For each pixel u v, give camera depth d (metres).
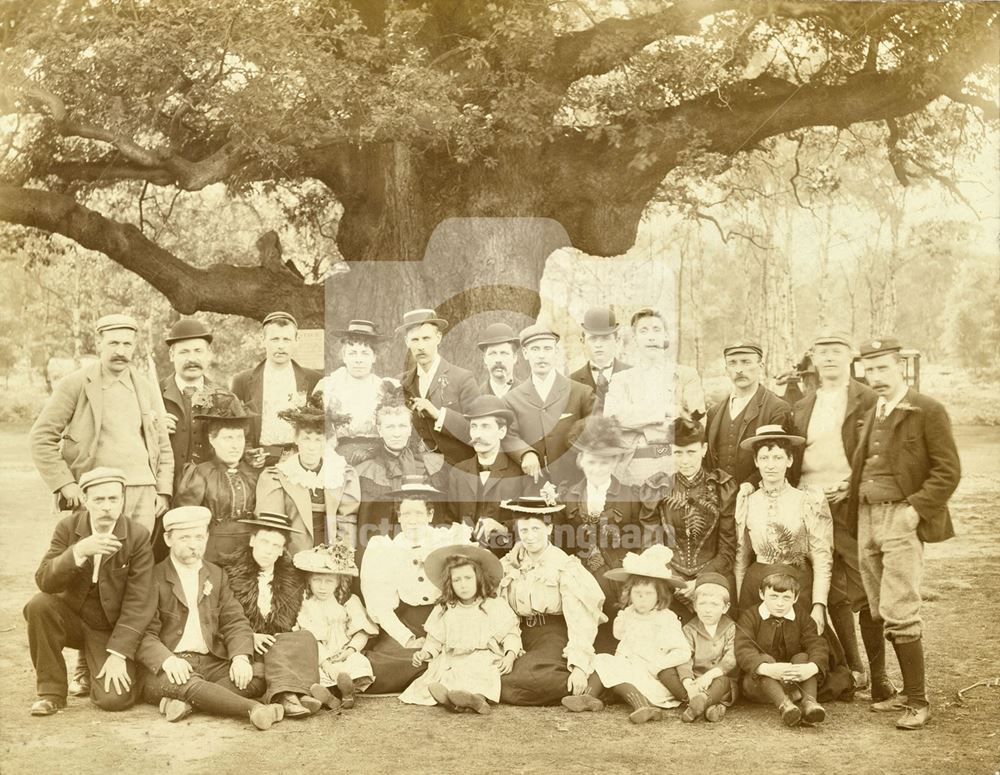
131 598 6.29
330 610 6.58
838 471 6.41
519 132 10.05
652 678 6.28
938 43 10.50
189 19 9.34
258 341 12.51
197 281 11.02
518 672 6.39
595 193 10.68
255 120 9.34
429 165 10.55
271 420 6.98
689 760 5.42
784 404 6.59
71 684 6.84
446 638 6.50
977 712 6.16
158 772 5.23
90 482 6.12
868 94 10.94
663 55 10.35
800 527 6.25
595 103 10.59
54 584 6.14
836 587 6.42
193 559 6.36
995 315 14.02
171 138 10.52
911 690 6.02
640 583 6.36
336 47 9.71
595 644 6.63
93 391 6.55
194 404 6.77
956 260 13.35
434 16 10.27
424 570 6.65
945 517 6.04
